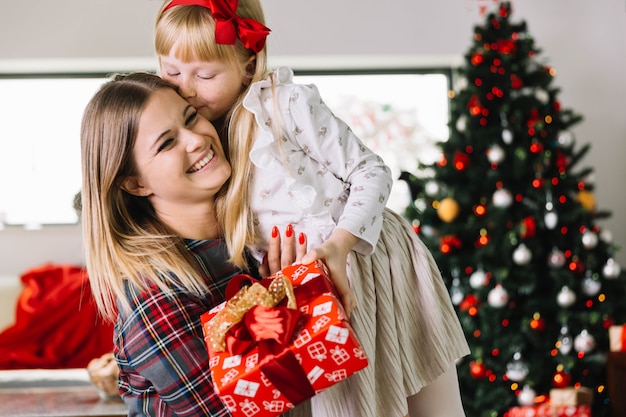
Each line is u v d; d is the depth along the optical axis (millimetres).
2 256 5039
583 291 3945
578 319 3887
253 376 1282
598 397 3949
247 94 1541
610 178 5141
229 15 1574
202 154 1528
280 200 1576
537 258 3986
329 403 1451
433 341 1650
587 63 5137
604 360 3859
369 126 5281
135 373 1554
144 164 1524
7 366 4164
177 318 1461
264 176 1577
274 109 1556
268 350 1287
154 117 1511
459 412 1699
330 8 4957
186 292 1495
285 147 1564
